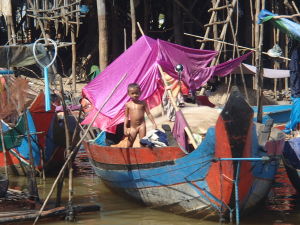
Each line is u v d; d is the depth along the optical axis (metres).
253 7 26.28
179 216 11.41
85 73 30.38
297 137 13.10
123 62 14.43
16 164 15.70
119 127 14.78
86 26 32.47
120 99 13.98
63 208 11.04
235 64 17.84
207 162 10.27
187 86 15.30
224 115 9.73
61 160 15.84
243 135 9.82
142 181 11.71
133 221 11.03
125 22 30.94
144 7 28.70
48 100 10.63
